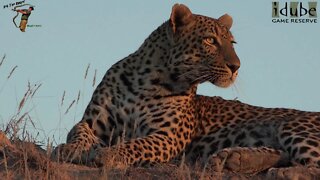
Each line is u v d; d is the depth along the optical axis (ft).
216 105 45.47
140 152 39.55
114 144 43.37
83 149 38.63
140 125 43.09
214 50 43.52
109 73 44.37
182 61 43.45
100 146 41.65
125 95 43.65
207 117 44.80
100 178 32.07
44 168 32.60
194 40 43.70
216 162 34.68
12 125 38.24
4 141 35.88
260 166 37.76
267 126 43.42
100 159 36.70
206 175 33.45
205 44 43.52
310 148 39.47
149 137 41.16
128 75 44.24
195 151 43.78
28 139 36.17
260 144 43.01
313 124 41.37
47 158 32.76
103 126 43.29
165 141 41.60
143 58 44.52
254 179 34.58
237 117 44.65
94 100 43.70
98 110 43.32
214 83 43.50
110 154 37.06
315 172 33.96
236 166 36.88
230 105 45.62
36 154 33.63
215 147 43.70
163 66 43.91
